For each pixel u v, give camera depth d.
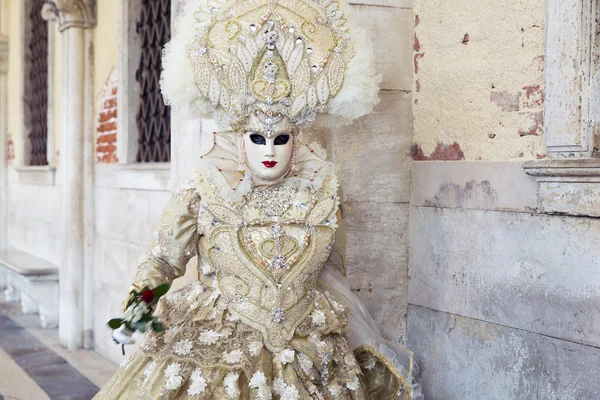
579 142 2.69
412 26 3.60
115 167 5.73
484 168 3.14
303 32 2.60
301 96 2.56
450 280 3.37
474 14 3.23
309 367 2.58
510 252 3.01
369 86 2.69
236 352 2.48
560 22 2.74
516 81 3.01
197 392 2.39
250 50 2.55
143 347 2.56
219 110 2.63
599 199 2.58
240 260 2.57
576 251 2.71
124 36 5.58
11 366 5.57
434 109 3.48
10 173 9.53
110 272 5.79
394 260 3.63
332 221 2.68
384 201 3.59
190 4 2.69
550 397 2.83
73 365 5.64
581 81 2.68
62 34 6.28
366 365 2.93
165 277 2.60
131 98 5.60
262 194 2.64
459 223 3.30
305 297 2.65
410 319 3.65
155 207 4.91
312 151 2.74
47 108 8.04
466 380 3.28
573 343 2.73
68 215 6.14
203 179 2.61
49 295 6.99
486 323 3.16
